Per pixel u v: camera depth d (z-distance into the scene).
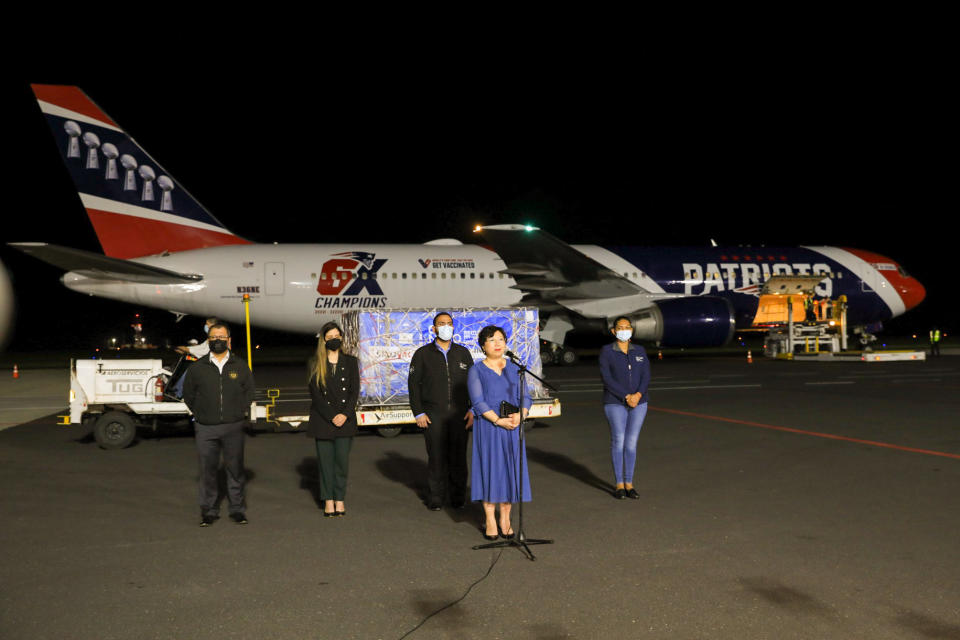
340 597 4.91
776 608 4.62
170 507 7.54
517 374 6.36
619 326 7.63
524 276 24.92
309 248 24.97
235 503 6.95
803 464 9.26
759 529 6.43
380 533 6.52
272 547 6.11
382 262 24.92
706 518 6.82
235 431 6.89
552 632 4.29
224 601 4.85
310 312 24.64
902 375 20.98
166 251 25.09
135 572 5.47
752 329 28.34
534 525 6.68
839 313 27.45
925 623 4.37
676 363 26.89
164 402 11.41
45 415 15.00
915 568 5.36
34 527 6.75
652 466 9.22
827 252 28.84
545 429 12.41
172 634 4.32
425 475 9.06
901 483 8.20
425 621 4.48
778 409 14.24
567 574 5.32
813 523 6.61
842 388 17.77
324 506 7.55
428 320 12.09
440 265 25.30
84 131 24.67
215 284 24.17
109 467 9.66
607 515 6.98
